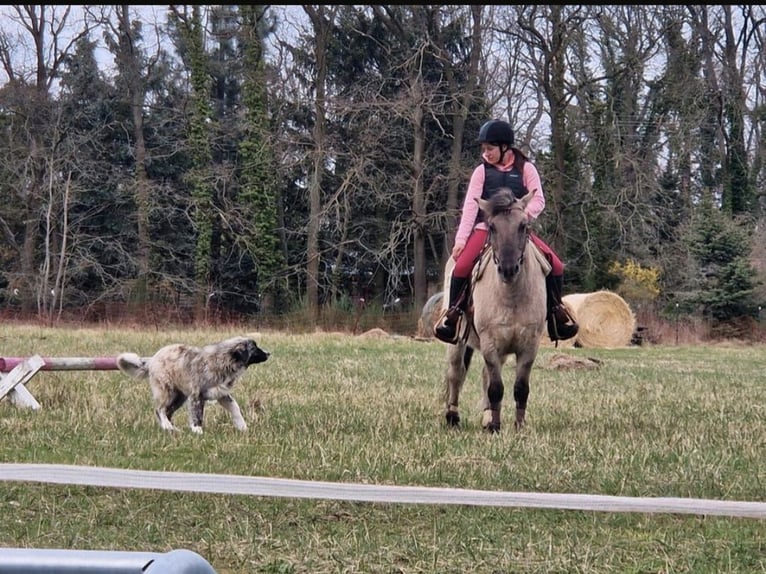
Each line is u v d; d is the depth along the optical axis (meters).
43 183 44.62
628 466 8.04
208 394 9.52
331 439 9.13
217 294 46.62
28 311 41.97
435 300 29.86
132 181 46.22
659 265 42.25
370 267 48.03
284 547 6.08
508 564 5.77
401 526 6.52
